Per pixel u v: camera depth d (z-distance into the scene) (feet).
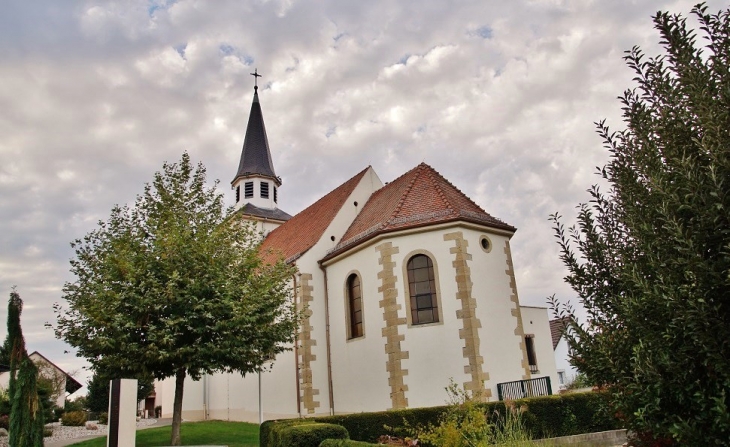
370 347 63.05
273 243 101.14
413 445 37.86
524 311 84.53
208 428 67.92
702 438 17.43
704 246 17.79
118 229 53.01
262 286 54.24
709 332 16.75
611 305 23.21
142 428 76.38
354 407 64.49
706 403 17.51
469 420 34.50
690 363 17.99
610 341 22.00
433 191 67.36
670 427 17.97
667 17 20.17
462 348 57.47
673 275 18.44
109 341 44.78
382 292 62.34
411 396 57.98
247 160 130.31
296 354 70.90
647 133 20.99
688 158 18.01
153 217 53.47
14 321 53.31
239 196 128.88
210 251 51.34
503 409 48.52
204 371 51.42
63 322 49.03
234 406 84.07
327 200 92.27
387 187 80.53
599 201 24.73
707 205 17.42
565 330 24.23
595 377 22.88
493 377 57.41
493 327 59.72
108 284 47.52
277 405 73.56
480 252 62.13
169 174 56.75
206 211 56.13
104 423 117.80
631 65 21.71
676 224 17.70
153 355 45.11
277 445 36.86
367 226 72.43
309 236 82.43
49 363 138.10
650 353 18.74
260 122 134.41
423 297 60.64
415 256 61.93
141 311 45.21
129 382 35.35
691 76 18.99
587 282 24.04
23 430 49.90
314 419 45.96
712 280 16.98
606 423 52.34
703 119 17.80
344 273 69.77
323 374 69.92
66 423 113.70
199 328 46.16
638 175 21.76
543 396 52.75
